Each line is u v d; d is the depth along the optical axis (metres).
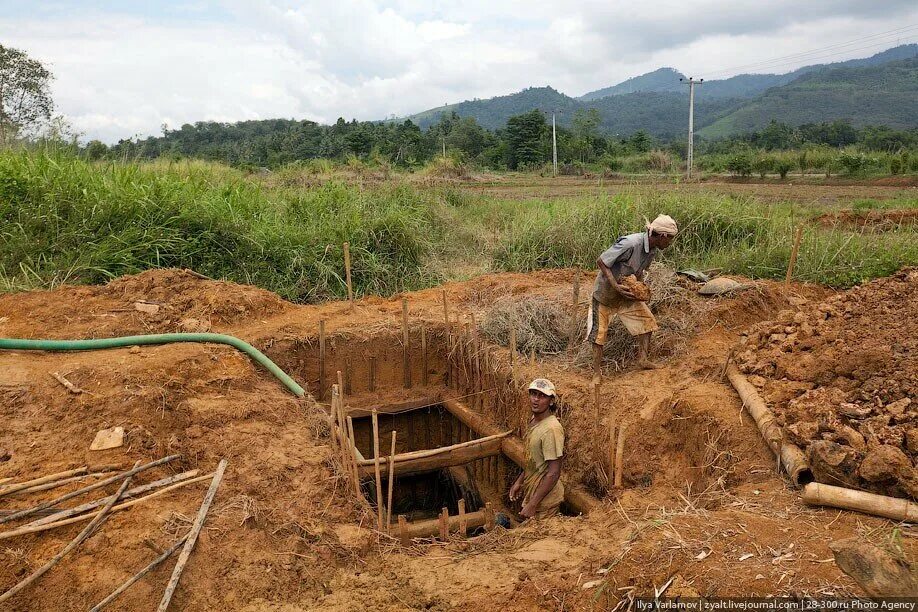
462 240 11.97
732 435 4.74
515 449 6.18
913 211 12.78
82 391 5.06
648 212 10.53
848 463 3.75
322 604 3.71
